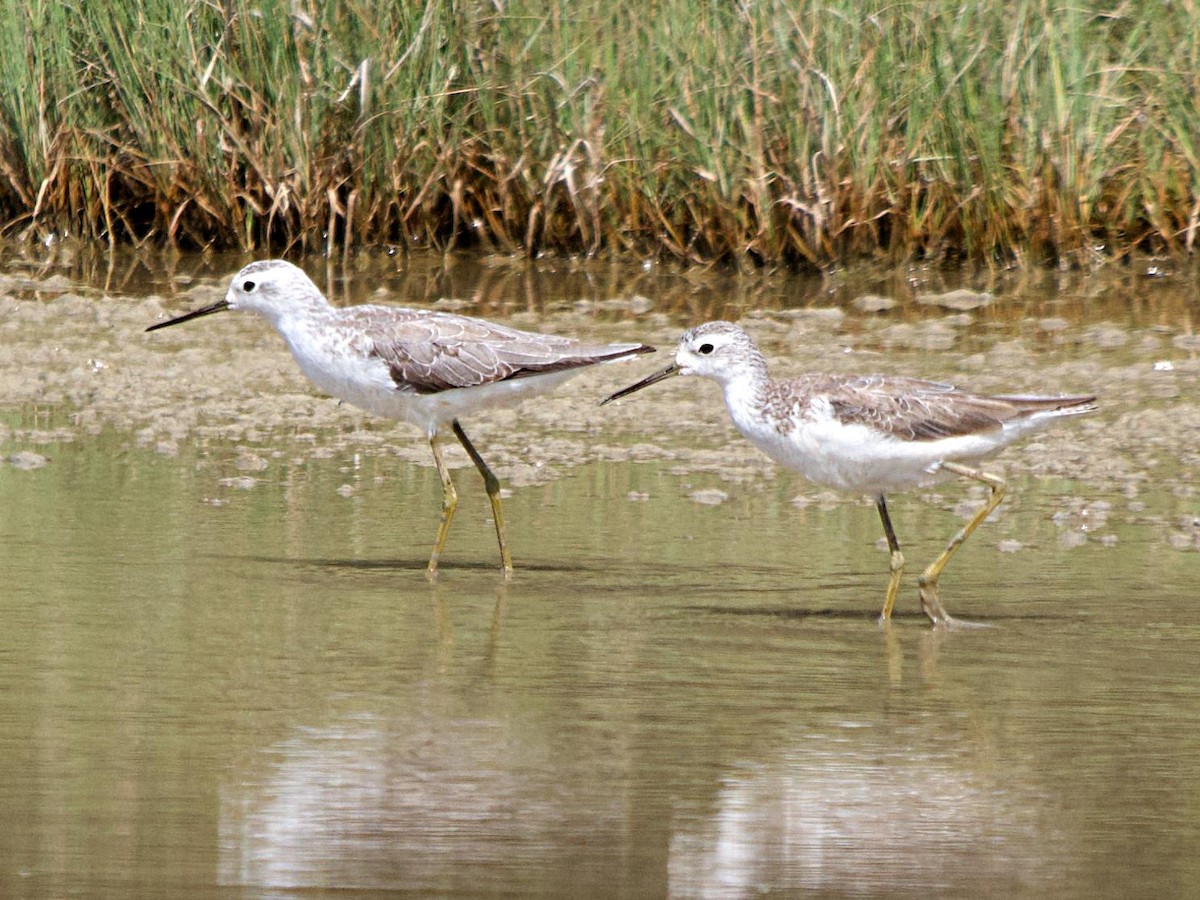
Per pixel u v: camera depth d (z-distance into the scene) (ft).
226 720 28.09
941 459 35.88
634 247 75.05
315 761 26.43
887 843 23.85
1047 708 29.60
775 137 72.49
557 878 22.56
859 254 72.84
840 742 27.81
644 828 24.21
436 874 22.59
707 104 71.97
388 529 41.55
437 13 73.31
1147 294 69.26
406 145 74.69
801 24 71.77
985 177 71.15
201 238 77.30
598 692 30.09
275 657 31.55
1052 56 70.38
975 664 32.14
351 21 73.87
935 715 29.19
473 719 28.50
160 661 31.09
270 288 41.27
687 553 39.91
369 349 40.16
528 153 74.28
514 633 33.60
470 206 76.54
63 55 75.92
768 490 45.73
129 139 76.95
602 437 51.19
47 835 23.50
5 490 43.37
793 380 36.91
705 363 37.52
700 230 73.82
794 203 71.51
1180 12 71.00
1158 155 71.31
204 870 22.53
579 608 35.55
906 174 72.18
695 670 31.48
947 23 70.18
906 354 59.98
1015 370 57.62
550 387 40.47
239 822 24.06
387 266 74.08
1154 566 38.78
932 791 25.75
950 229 73.41
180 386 55.93
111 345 61.26
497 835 23.82
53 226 78.33
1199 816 24.93
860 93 71.46
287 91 74.08
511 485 45.88
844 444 35.78
